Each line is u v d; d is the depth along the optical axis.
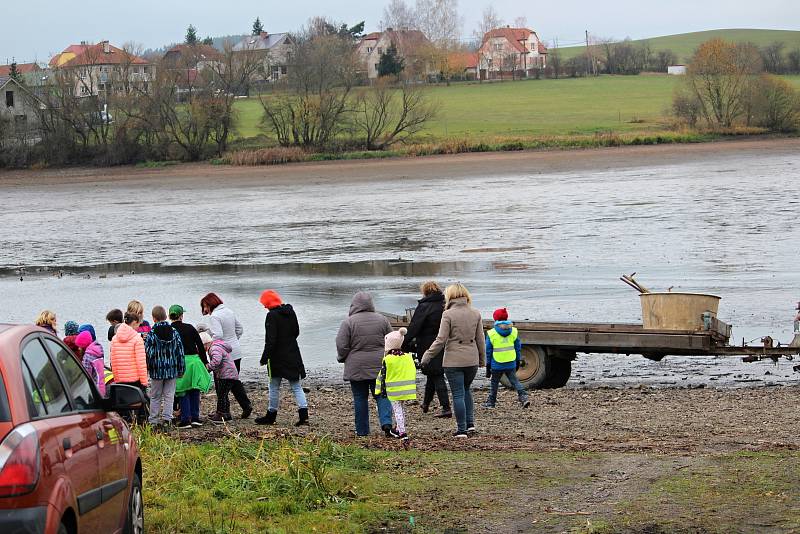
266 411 18.34
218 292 37.19
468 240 49.84
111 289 38.97
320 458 11.85
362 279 38.94
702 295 20.88
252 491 10.56
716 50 129.38
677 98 132.62
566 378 21.84
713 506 9.50
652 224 53.06
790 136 124.75
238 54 135.50
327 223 60.91
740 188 72.12
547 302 31.81
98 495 6.98
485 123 144.25
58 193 96.00
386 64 192.50
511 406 18.59
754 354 20.59
